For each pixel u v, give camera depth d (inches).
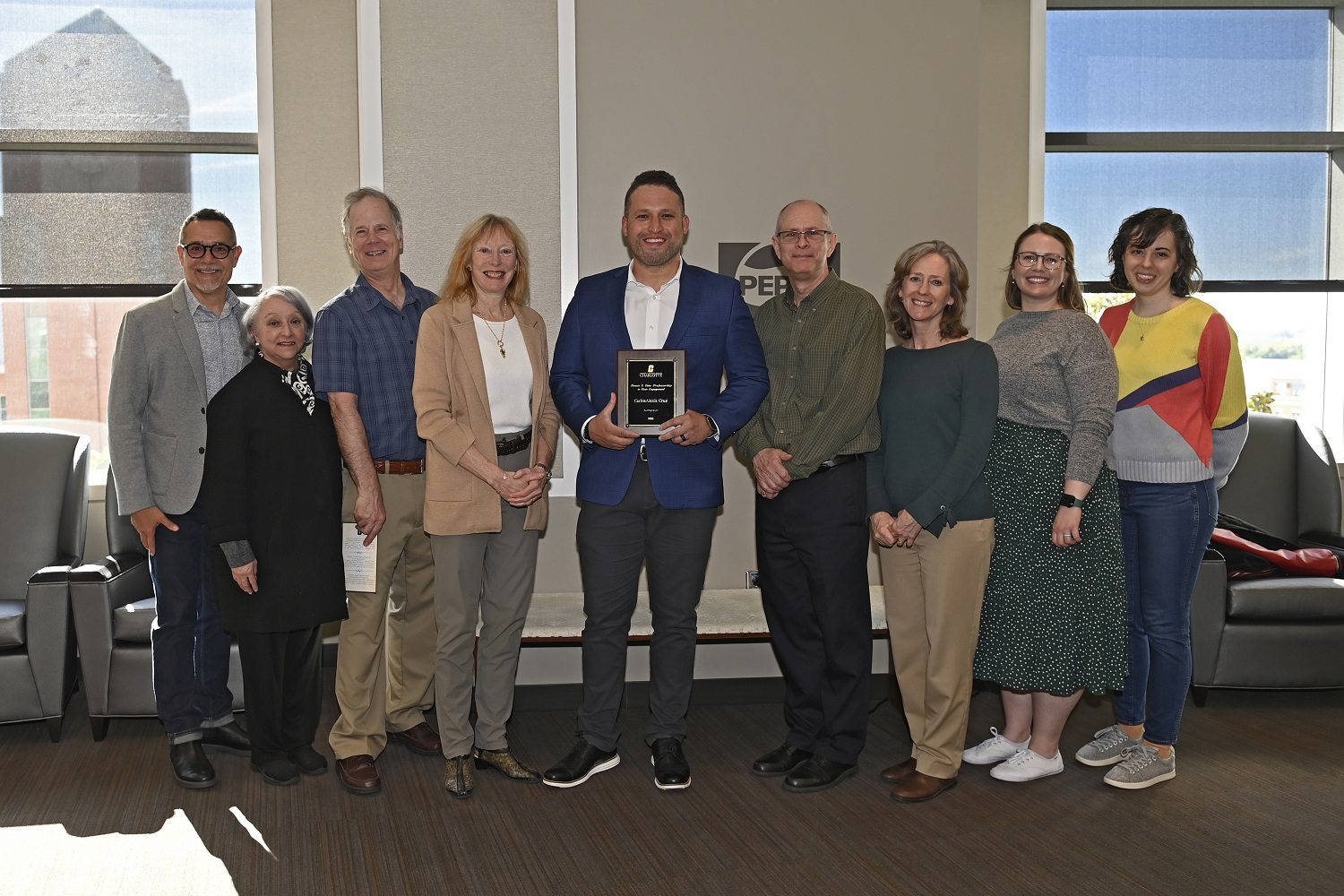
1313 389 214.5
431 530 125.9
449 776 129.8
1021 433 129.6
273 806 127.7
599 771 136.3
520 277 132.8
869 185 175.0
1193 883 106.6
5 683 149.3
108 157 187.0
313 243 187.9
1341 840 116.8
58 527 168.9
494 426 128.1
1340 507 188.9
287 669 135.1
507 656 134.2
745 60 171.8
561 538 173.9
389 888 106.7
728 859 112.7
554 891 105.9
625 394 126.3
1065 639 127.4
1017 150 202.2
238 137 188.5
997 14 200.4
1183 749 147.3
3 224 185.3
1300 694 173.8
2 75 183.6
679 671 134.1
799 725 138.5
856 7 173.3
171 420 136.4
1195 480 130.9
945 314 129.2
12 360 187.5
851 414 126.0
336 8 186.7
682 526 130.3
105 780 137.2
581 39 169.3
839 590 129.9
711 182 172.1
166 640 135.1
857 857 113.2
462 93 168.2
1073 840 117.0
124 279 188.4
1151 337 133.2
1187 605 134.6
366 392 130.9
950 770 130.0
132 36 186.1
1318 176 211.2
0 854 115.0
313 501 128.8
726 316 130.9
